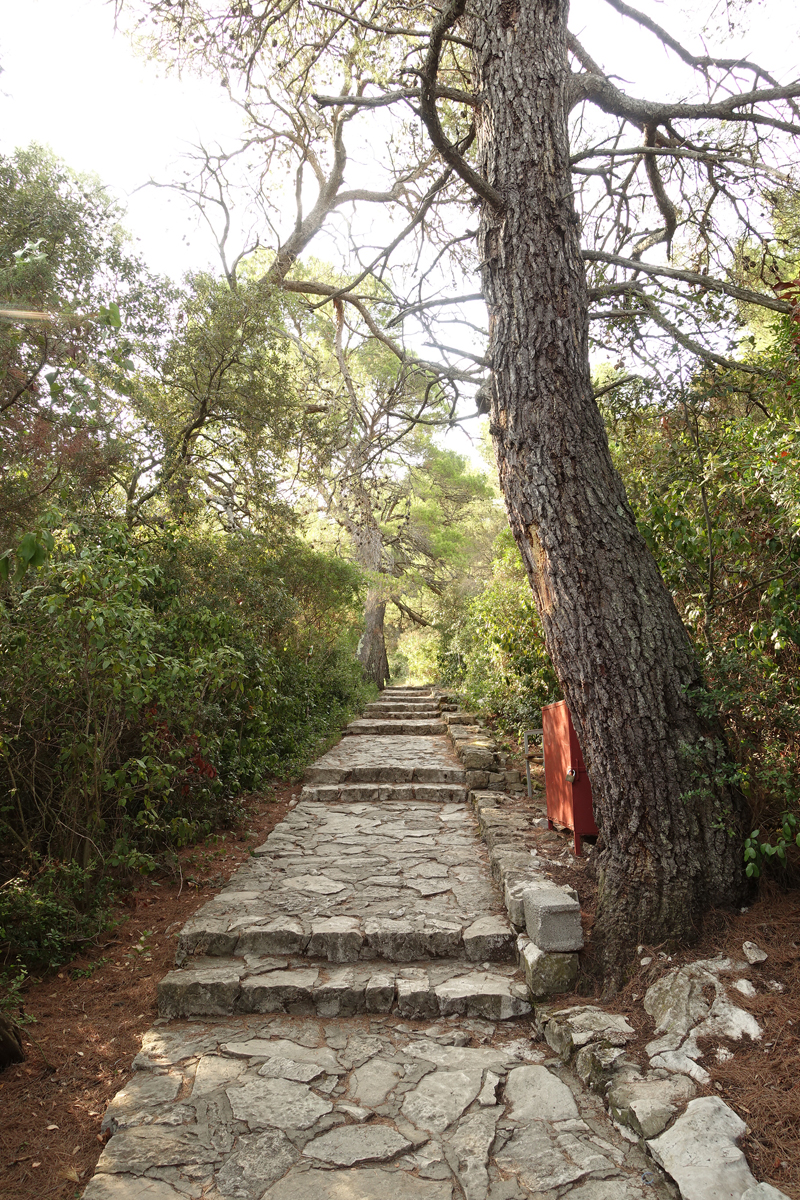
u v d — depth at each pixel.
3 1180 2.67
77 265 6.50
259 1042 3.55
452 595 21.27
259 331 8.52
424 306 5.55
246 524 9.34
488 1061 3.36
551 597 4.03
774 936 3.45
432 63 3.75
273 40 5.67
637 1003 3.41
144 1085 3.17
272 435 8.91
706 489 4.63
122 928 4.75
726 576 4.47
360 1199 2.48
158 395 8.12
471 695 12.62
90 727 5.12
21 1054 3.40
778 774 3.61
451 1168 2.63
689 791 3.71
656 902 3.65
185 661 6.17
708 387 4.96
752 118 4.82
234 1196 2.50
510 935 4.27
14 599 4.61
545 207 4.34
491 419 4.39
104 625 4.51
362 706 15.13
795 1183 2.33
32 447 4.88
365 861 5.77
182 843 5.54
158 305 7.68
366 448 8.52
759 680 3.88
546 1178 2.56
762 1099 2.68
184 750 5.73
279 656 10.02
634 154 4.97
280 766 8.89
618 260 4.77
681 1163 2.44
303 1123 2.90
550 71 4.54
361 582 14.18
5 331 4.41
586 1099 3.02
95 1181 2.57
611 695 3.83
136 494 8.19
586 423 4.14
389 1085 3.17
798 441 3.64
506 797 7.42
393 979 3.99
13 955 4.20
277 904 4.84
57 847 4.82
